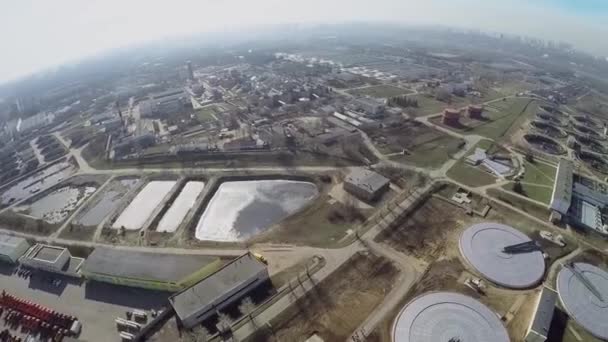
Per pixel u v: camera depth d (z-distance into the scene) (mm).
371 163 131125
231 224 101938
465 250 82250
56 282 80875
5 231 103812
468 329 61719
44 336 67938
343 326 65062
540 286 72750
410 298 70375
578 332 62906
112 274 77500
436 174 120875
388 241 88125
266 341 62969
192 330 65625
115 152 153625
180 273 76875
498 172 120938
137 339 64125
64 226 104812
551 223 93625
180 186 124375
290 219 99938
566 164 116250
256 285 75438
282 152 141625
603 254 82375
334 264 80875
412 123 170250
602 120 186875
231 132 168500
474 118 178125
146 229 100500
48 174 145750
